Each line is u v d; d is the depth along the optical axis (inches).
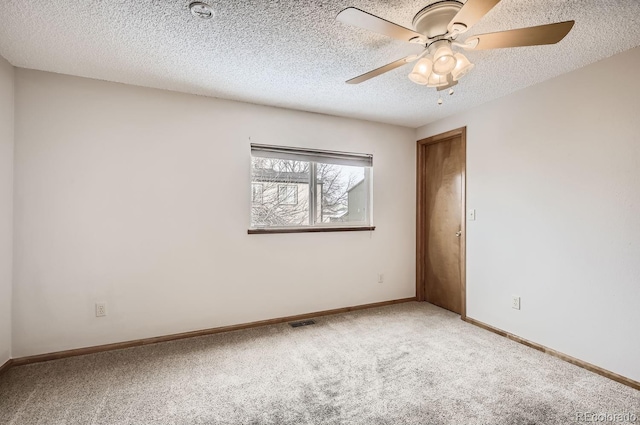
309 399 73.3
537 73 93.4
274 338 108.8
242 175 118.0
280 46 78.3
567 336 92.5
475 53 81.4
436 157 147.7
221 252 114.8
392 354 96.3
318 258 132.3
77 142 95.7
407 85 102.3
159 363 90.7
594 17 66.1
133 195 102.2
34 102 91.0
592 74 86.8
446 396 74.3
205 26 69.6
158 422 65.6
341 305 137.5
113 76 95.7
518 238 106.5
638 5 62.1
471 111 124.6
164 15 65.5
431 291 151.5
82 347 96.6
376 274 145.8
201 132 111.6
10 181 87.7
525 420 65.7
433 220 149.6
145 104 103.8
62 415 67.6
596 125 85.9
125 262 101.4
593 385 79.2
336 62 87.0
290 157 127.3
